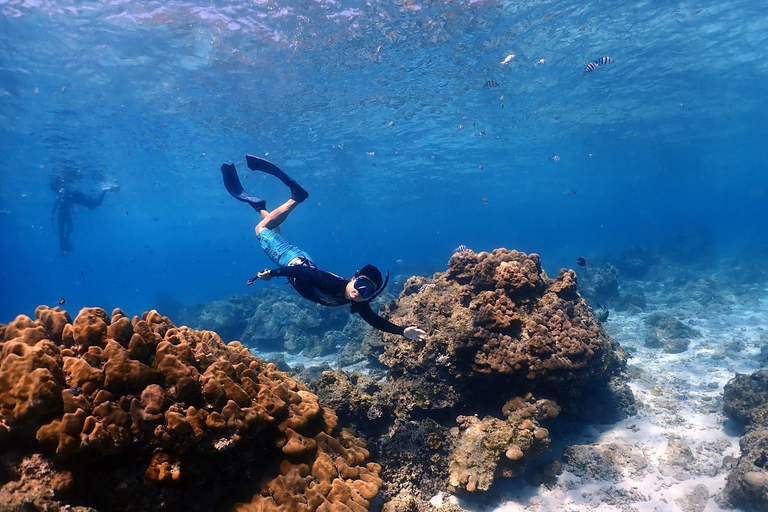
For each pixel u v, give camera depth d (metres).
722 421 7.30
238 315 20.80
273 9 13.45
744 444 5.96
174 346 4.03
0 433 3.03
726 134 41.19
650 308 18.75
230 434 3.77
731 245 42.72
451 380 6.71
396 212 88.00
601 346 7.30
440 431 6.24
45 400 3.10
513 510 5.29
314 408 5.00
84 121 20.53
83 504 3.12
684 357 11.44
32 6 12.29
